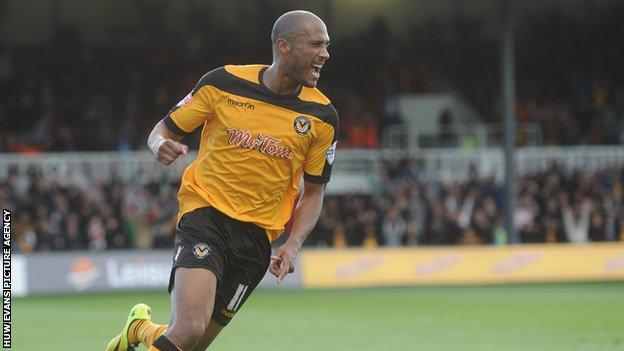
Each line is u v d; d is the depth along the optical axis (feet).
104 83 243.19
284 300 144.66
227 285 53.72
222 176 52.80
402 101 255.50
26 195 179.32
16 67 240.53
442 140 235.61
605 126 249.75
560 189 207.51
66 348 90.33
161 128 53.62
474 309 128.98
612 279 186.09
